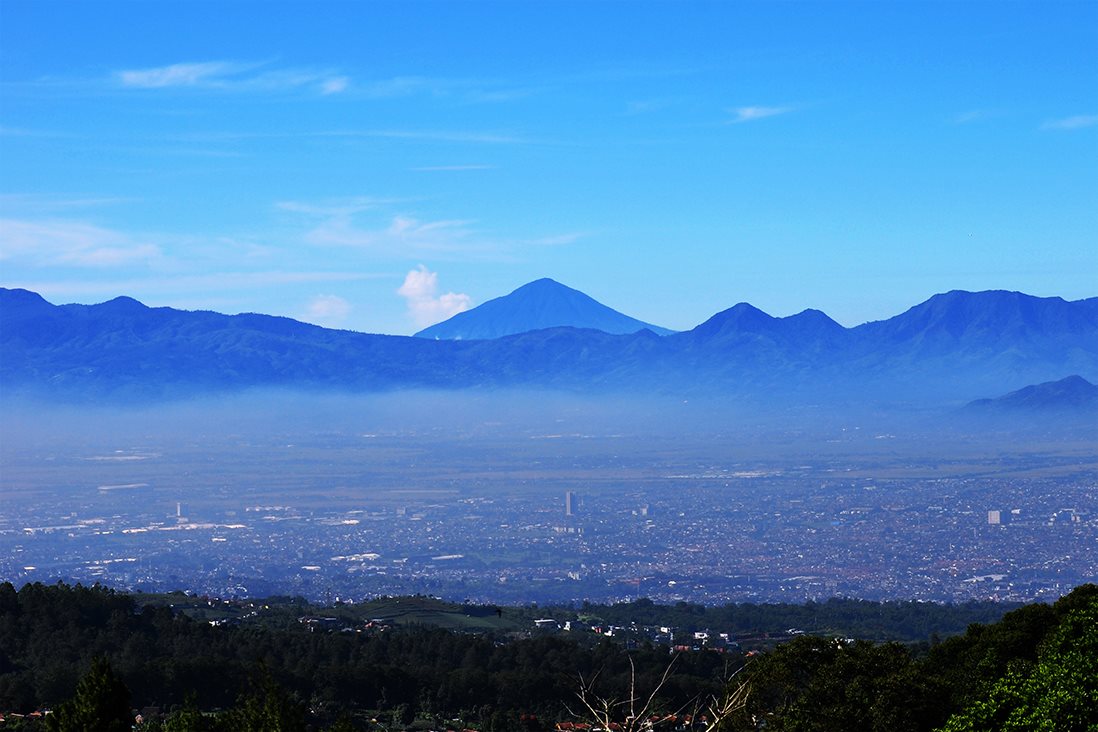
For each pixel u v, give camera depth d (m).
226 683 82.06
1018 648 52.72
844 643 50.00
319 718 78.56
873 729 45.53
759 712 47.84
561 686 84.12
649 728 40.38
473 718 81.44
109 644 88.50
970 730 42.62
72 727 43.72
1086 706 40.88
